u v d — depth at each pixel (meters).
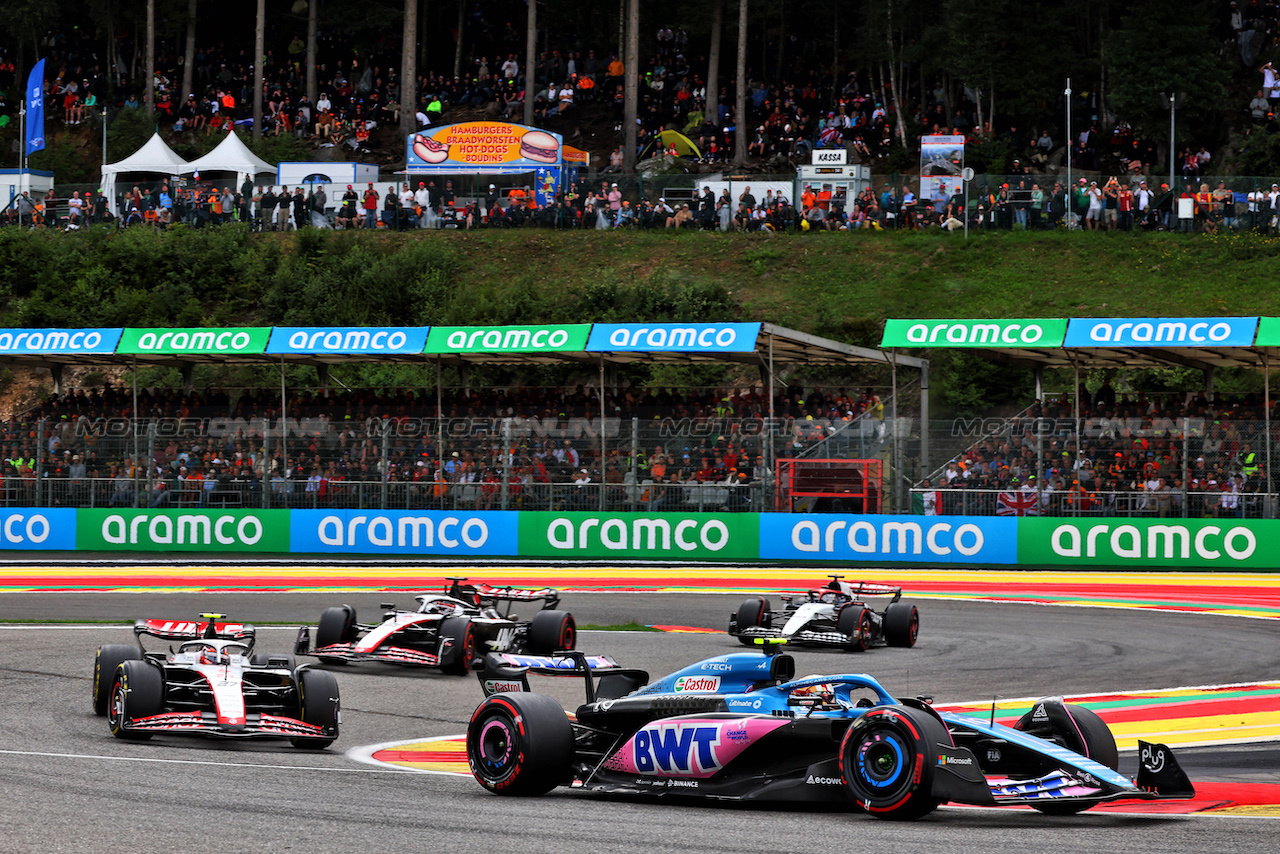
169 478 65.75
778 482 61.28
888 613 38.38
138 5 128.62
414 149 99.62
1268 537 55.28
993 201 91.25
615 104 119.62
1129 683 31.66
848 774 16.97
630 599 50.38
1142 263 85.69
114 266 95.56
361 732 25.20
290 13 132.62
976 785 16.44
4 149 119.44
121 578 56.91
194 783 18.78
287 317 90.88
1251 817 17.52
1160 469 57.31
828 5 122.19
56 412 73.25
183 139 118.31
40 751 21.69
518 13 132.75
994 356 69.06
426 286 90.06
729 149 108.88
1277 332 55.00
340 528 64.38
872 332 82.56
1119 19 112.75
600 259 93.12
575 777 19.14
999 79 102.75
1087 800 16.50
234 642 25.45
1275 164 94.44
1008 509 58.66
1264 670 33.66
